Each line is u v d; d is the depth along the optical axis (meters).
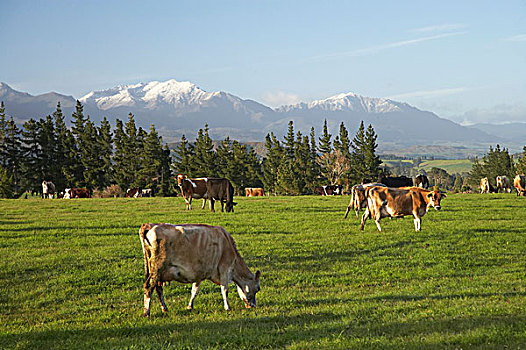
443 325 9.23
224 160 108.62
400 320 9.78
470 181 142.25
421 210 23.28
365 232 23.16
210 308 11.80
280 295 13.05
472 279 14.64
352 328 9.35
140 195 76.56
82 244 20.38
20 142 90.38
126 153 97.44
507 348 7.64
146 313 10.98
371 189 23.69
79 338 9.48
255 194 75.44
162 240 10.66
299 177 104.88
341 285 14.31
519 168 129.00
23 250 19.14
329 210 33.31
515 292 12.53
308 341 8.56
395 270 16.05
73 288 14.05
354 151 104.12
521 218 27.94
